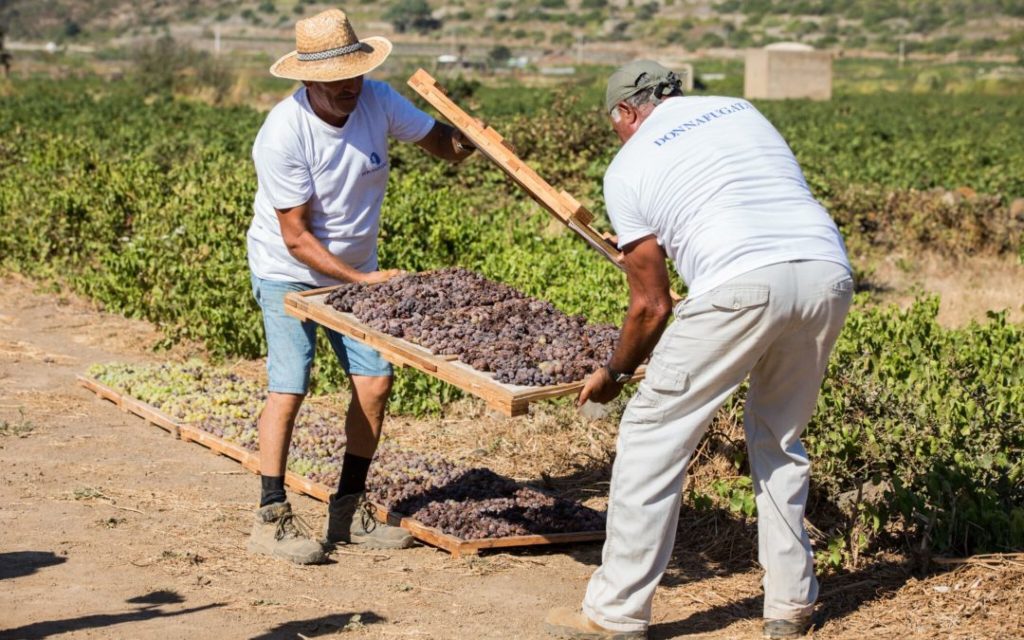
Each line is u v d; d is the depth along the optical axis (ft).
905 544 16.01
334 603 14.64
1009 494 16.66
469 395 24.13
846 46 481.05
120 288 31.89
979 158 74.64
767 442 13.46
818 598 14.58
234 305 28.84
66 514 17.43
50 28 559.79
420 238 32.58
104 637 13.28
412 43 450.71
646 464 13.00
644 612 13.42
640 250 12.82
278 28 553.23
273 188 15.79
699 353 12.62
